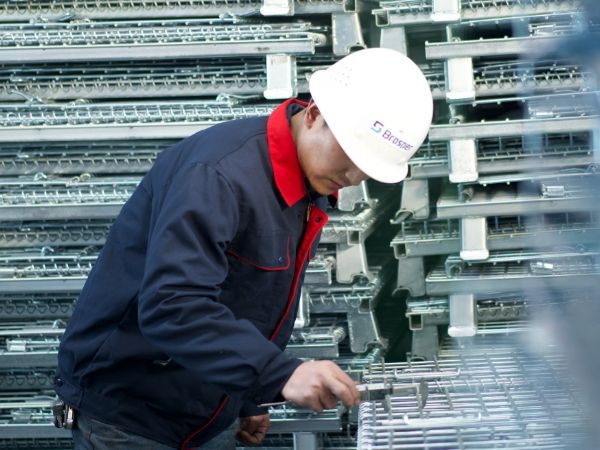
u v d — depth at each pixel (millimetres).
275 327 3178
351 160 2775
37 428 4254
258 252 2973
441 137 4094
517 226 4250
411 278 4305
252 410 3580
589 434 2459
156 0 4363
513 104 4391
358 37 4262
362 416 2965
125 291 3094
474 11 4137
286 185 2920
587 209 3842
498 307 4199
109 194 4293
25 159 4461
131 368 3168
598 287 2607
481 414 2855
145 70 4418
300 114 3000
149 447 3225
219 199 2826
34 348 4277
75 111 4328
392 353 4758
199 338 2738
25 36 4309
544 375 3135
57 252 4434
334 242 4199
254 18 4469
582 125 3941
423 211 4254
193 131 4250
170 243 2777
